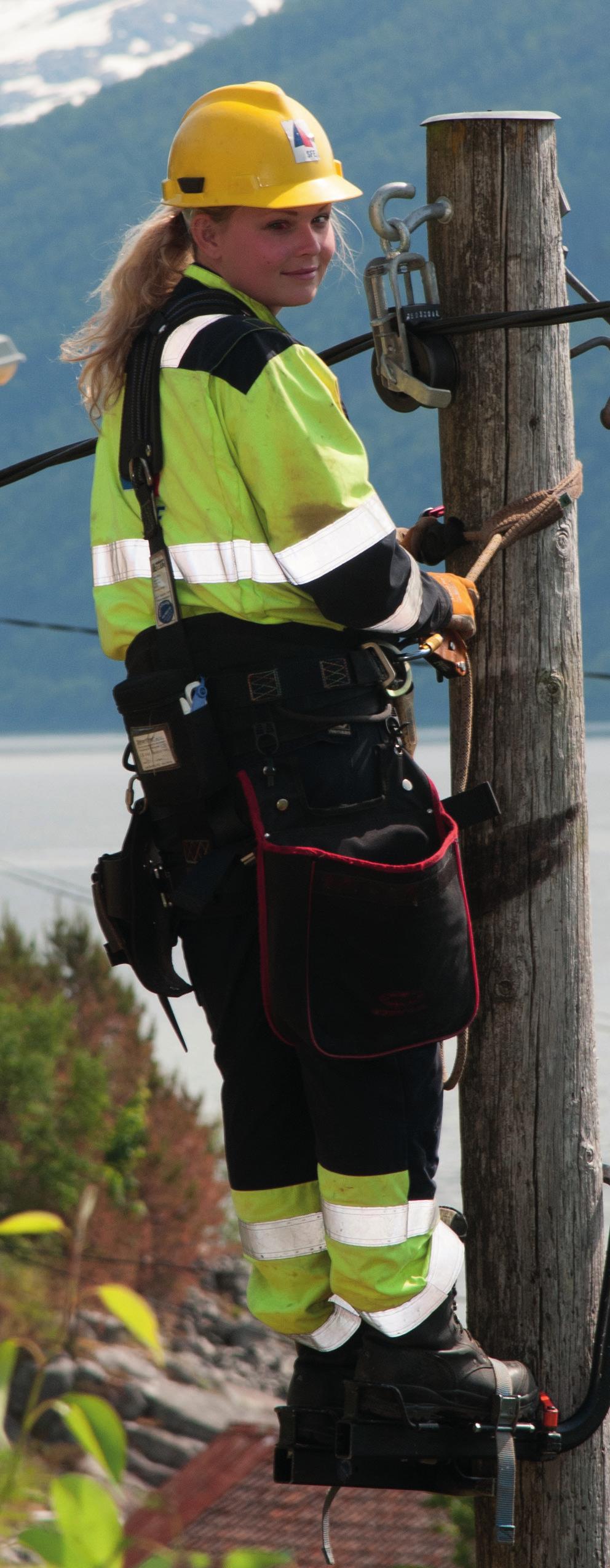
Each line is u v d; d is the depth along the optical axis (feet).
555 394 37.06
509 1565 39.14
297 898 27.78
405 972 28.37
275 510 27.86
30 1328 214.48
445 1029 29.22
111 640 30.83
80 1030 267.80
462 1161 39.29
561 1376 38.11
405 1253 29.71
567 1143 38.09
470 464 37.09
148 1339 20.48
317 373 28.45
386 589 27.84
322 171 30.30
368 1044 28.71
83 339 31.68
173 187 30.42
